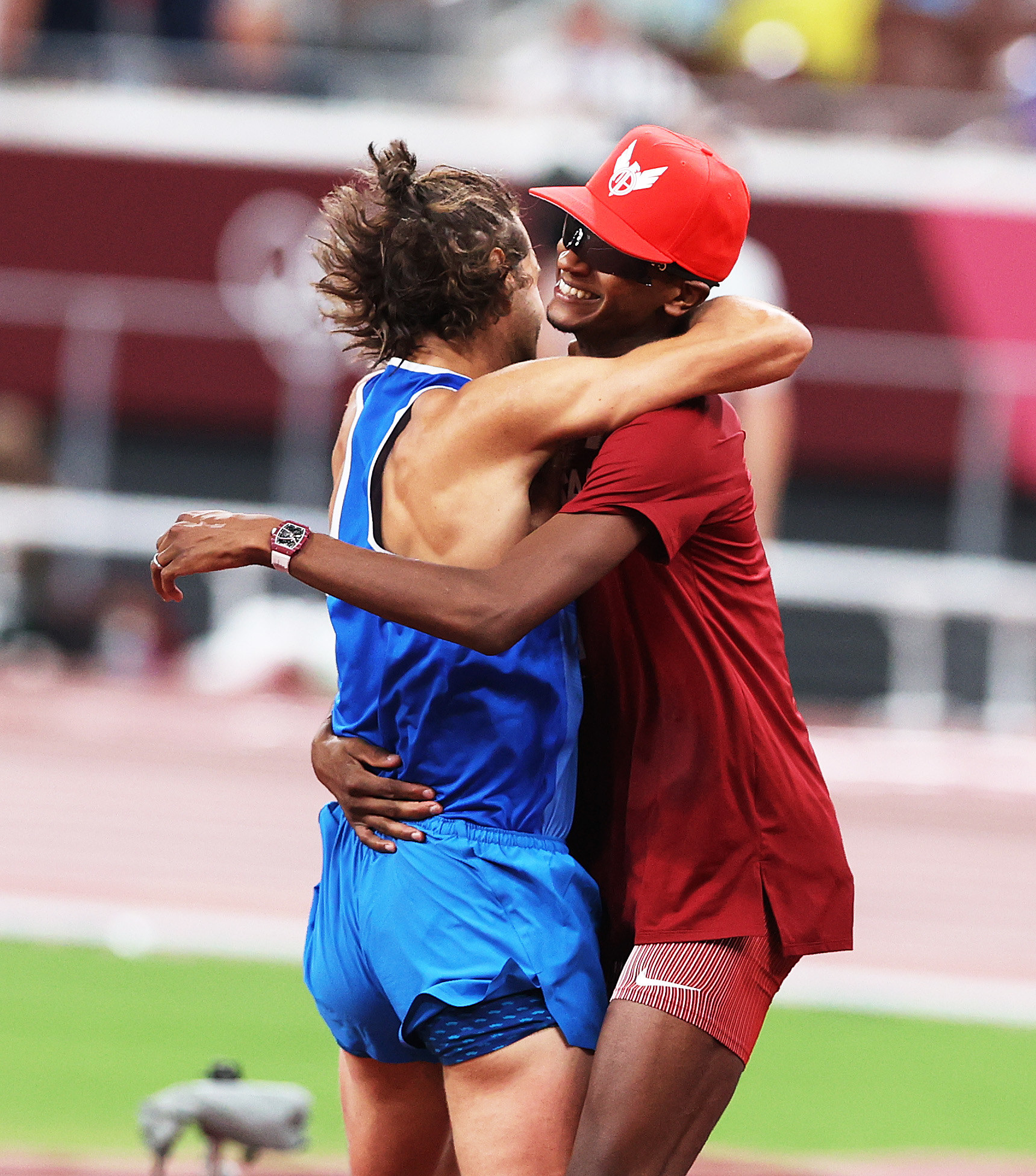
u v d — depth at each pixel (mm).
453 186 10211
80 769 33688
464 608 9219
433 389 10070
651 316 10297
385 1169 10969
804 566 37781
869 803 33562
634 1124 9570
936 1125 17250
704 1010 9719
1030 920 26500
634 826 10062
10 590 39500
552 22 44969
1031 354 38406
